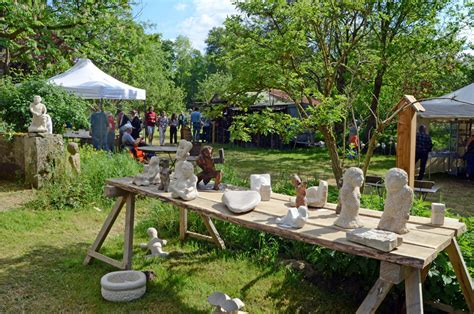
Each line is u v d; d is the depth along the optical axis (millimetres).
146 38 13375
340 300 3705
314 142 19625
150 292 3785
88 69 12758
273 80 6125
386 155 16875
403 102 4629
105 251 4805
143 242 5160
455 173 12625
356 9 6969
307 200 3254
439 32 13477
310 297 3752
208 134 22344
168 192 3748
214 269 4316
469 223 4055
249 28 6543
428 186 6773
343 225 2689
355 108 13141
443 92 15883
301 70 6531
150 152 12219
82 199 6820
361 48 8156
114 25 12188
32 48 10711
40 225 5750
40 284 3910
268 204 3393
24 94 10070
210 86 31266
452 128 12773
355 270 3742
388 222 2600
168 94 31891
